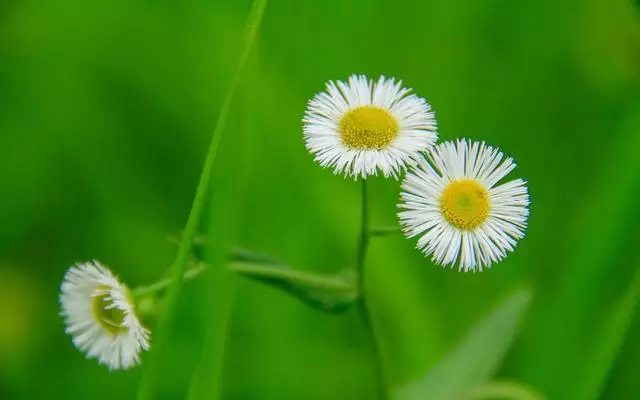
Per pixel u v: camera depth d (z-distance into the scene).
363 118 0.28
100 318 0.28
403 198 0.28
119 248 0.35
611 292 0.31
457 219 0.28
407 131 0.28
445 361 0.31
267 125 0.35
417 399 0.30
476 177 0.28
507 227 0.28
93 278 0.28
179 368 0.33
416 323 0.33
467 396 0.30
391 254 0.33
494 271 0.34
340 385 0.33
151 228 0.35
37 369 0.35
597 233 0.32
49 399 0.34
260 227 0.34
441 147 0.28
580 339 0.31
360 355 0.34
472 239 0.28
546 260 0.35
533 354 0.32
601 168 0.34
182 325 0.33
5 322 0.35
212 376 0.27
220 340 0.27
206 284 0.28
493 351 0.31
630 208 0.31
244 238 0.34
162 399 0.33
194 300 0.32
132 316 0.28
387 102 0.28
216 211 0.27
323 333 0.34
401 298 0.33
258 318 0.33
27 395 0.34
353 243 0.33
